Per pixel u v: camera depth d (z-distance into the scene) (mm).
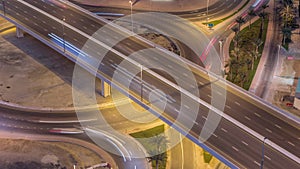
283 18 178750
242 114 108188
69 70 148750
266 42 164750
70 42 142500
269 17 184500
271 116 107625
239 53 154125
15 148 114125
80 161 109875
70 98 134625
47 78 144375
